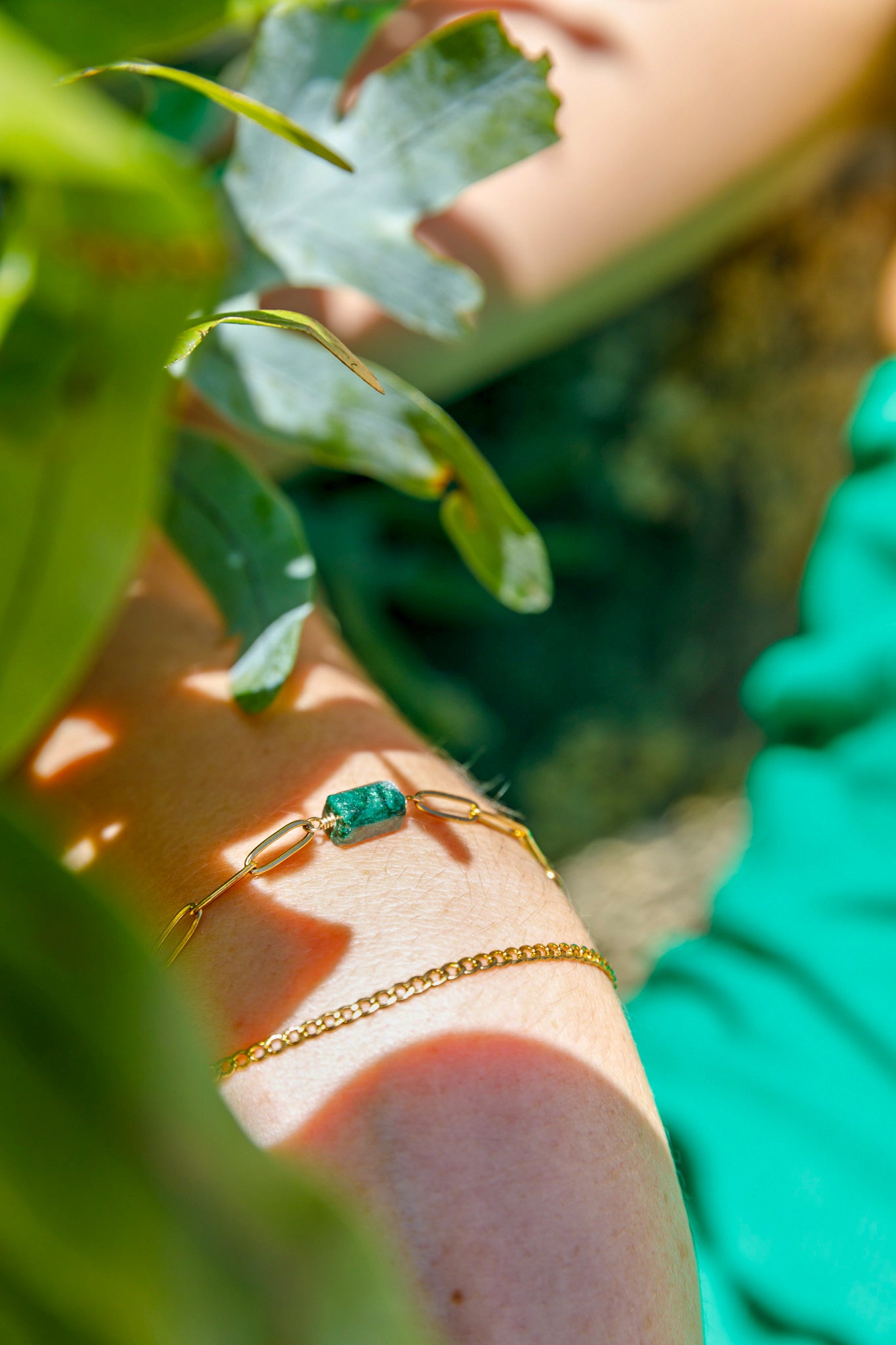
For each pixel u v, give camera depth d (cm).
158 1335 21
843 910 46
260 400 36
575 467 92
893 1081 43
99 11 30
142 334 19
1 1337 21
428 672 90
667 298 85
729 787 97
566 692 98
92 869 36
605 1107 35
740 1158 43
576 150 45
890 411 48
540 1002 35
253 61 36
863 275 76
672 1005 47
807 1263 42
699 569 97
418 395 36
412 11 44
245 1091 34
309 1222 22
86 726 38
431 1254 33
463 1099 34
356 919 36
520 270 45
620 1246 34
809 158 50
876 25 47
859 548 48
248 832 36
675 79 45
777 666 49
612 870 94
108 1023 21
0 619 20
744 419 88
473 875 36
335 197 36
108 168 17
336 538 85
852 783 47
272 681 37
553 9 45
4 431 19
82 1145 21
